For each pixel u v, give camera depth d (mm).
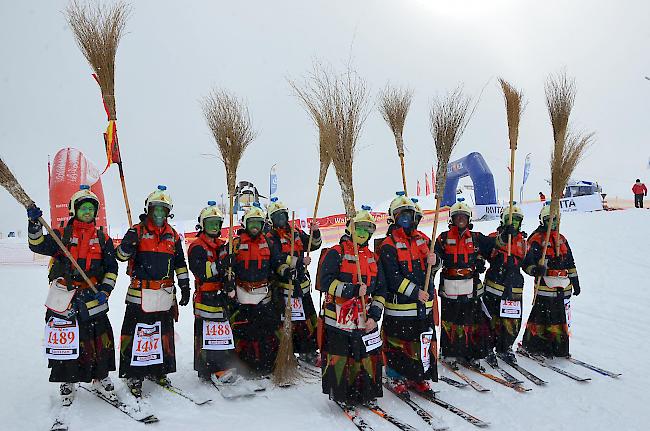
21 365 5820
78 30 5348
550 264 5902
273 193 17297
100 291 4449
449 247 5395
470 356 5441
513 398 4820
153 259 4664
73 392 4648
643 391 5078
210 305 4930
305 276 5609
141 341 4641
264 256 5164
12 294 10570
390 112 5285
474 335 5484
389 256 4625
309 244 5688
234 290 4898
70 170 10789
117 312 8875
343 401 4352
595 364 5906
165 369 4785
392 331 4727
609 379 5391
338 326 4363
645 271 10391
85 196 4449
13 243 20469
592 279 10086
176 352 6344
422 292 4508
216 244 5078
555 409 4594
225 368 5086
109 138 5418
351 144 4492
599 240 13133
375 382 4430
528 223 17078
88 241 4461
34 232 4219
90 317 4422
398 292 4598
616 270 10578
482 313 5637
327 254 4469
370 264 4449
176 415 4352
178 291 10172
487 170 20547
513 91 5617
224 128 5004
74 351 4309
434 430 4062
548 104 5852
